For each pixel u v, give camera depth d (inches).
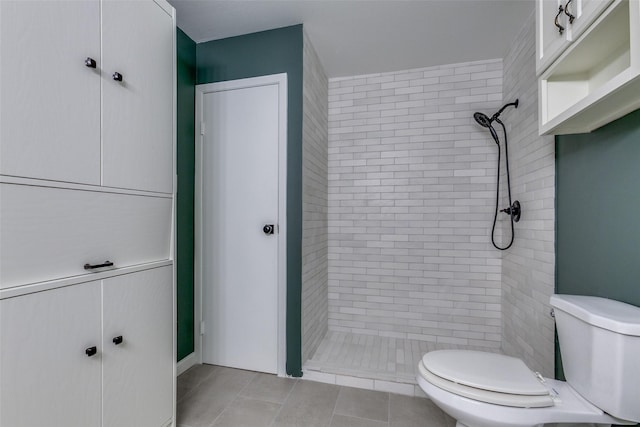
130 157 44.0
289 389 69.9
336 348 88.0
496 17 71.0
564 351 42.7
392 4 66.9
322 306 95.2
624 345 33.7
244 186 79.3
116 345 42.0
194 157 81.7
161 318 50.8
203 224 82.2
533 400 37.5
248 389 69.9
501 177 87.7
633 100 36.5
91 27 37.8
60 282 34.6
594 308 38.4
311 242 83.0
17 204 30.5
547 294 61.5
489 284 89.9
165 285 51.7
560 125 46.0
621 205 42.2
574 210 53.0
